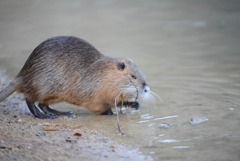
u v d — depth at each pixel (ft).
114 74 50.11
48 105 52.60
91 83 49.67
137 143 39.73
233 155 35.81
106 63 50.47
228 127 43.65
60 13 135.85
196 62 80.94
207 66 77.46
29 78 48.42
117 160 34.83
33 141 38.45
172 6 144.36
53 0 162.20
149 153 36.86
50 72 48.24
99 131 43.96
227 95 57.57
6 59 81.97
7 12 139.64
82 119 49.83
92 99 50.39
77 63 49.55
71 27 114.21
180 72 73.61
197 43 96.84
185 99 56.54
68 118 50.21
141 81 51.34
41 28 112.88
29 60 49.14
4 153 34.19
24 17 130.21
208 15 126.82
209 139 40.19
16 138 38.93
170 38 102.73
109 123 47.60
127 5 149.18
